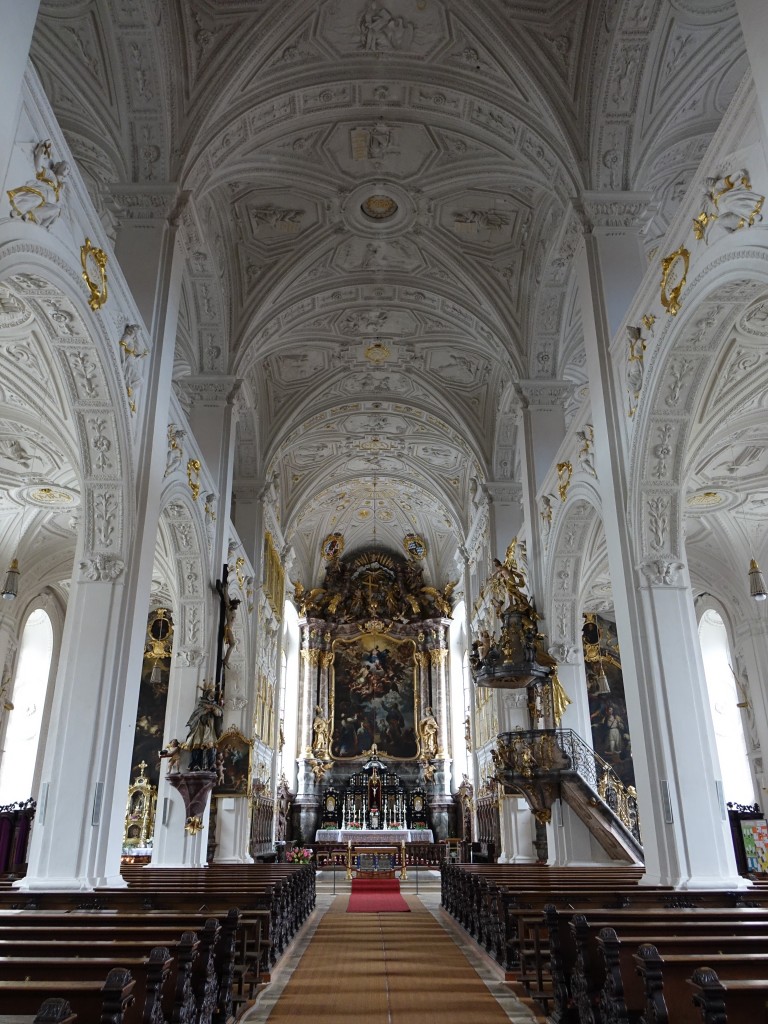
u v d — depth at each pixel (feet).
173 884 31.12
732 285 29.09
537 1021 20.76
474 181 52.85
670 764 32.86
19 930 16.72
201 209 50.72
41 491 62.54
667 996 12.97
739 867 69.21
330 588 118.62
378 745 112.27
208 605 53.01
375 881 74.43
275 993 24.26
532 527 57.57
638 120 43.19
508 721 63.93
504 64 44.01
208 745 48.44
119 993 10.75
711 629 84.02
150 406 38.42
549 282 57.36
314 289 63.21
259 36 42.16
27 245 25.39
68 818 30.71
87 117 41.63
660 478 36.14
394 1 42.14
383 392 81.00
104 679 32.94
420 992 24.38
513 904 25.85
